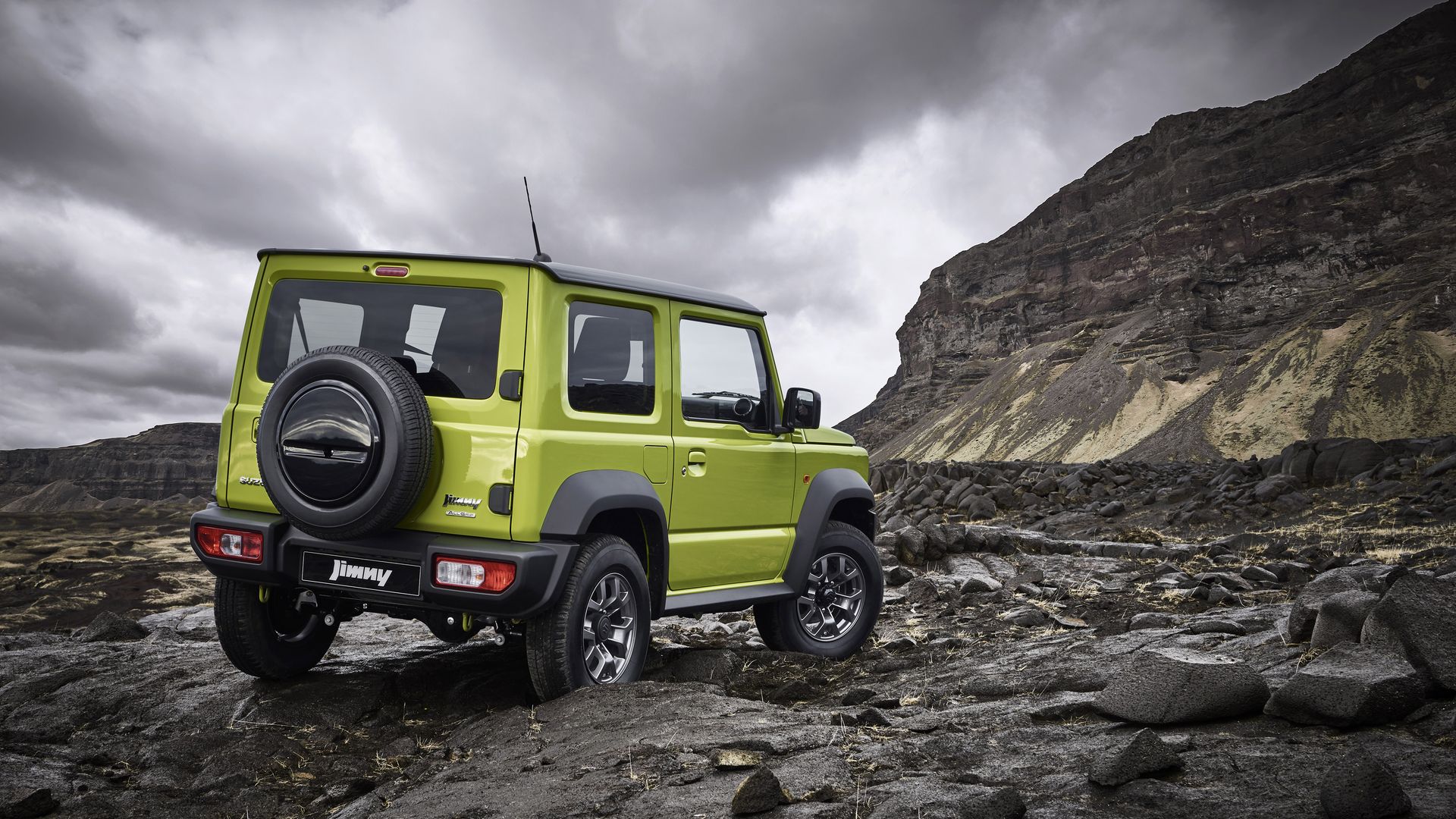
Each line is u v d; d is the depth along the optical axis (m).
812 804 3.01
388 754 4.46
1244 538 11.97
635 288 5.38
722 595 5.90
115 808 3.78
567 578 4.79
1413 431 176.75
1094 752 3.32
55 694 5.34
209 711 4.99
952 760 3.40
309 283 5.23
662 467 5.44
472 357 4.89
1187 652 3.81
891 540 11.60
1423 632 3.62
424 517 4.82
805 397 6.41
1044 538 12.77
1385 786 2.48
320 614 5.47
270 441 4.78
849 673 5.93
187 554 62.38
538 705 4.67
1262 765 2.98
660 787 3.31
